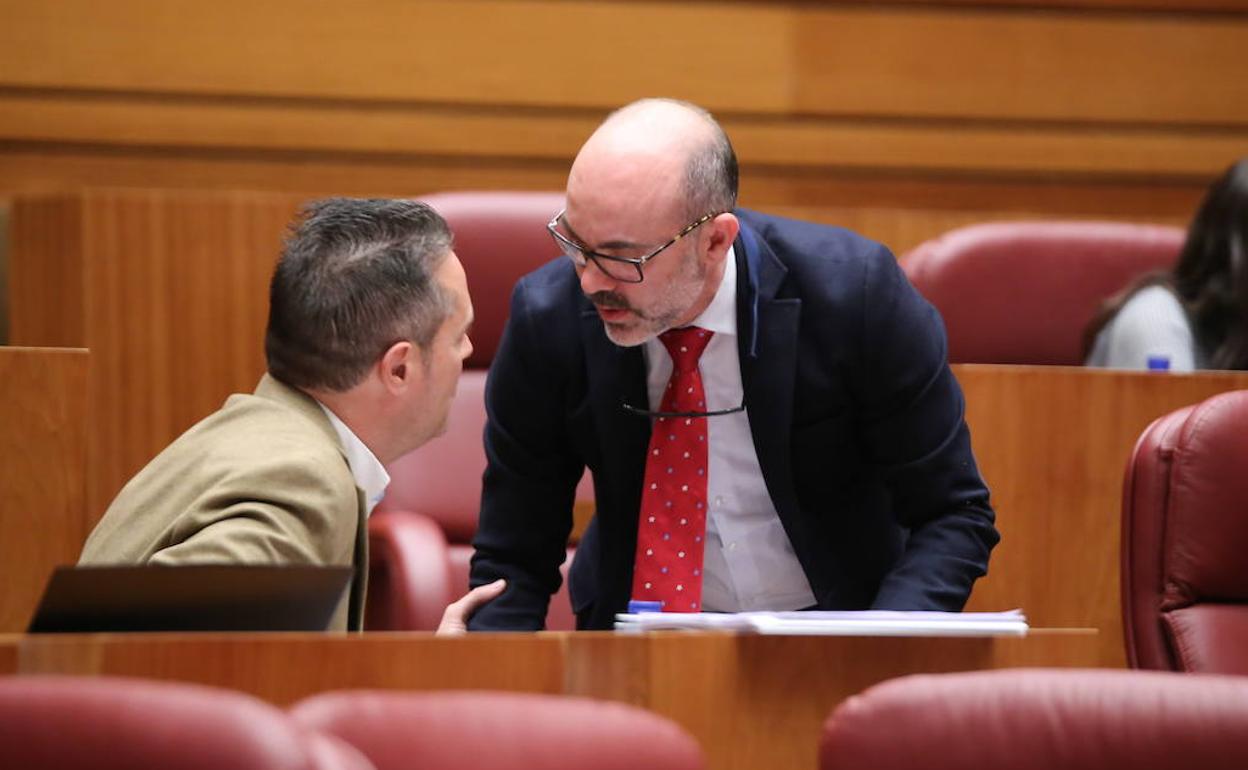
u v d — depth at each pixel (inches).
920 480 245.9
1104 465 315.6
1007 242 394.9
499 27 506.0
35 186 486.6
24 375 268.1
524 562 261.7
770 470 245.9
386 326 227.5
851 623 186.7
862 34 523.5
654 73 512.7
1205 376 317.7
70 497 269.4
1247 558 247.8
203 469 216.1
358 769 139.6
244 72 494.3
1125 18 533.6
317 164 500.4
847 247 247.3
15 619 266.8
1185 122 537.0
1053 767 160.9
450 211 355.3
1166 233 403.5
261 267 388.5
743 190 519.8
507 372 254.2
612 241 222.5
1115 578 315.6
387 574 313.1
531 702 157.3
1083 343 386.0
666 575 246.5
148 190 492.1
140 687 136.3
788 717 185.3
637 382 246.4
